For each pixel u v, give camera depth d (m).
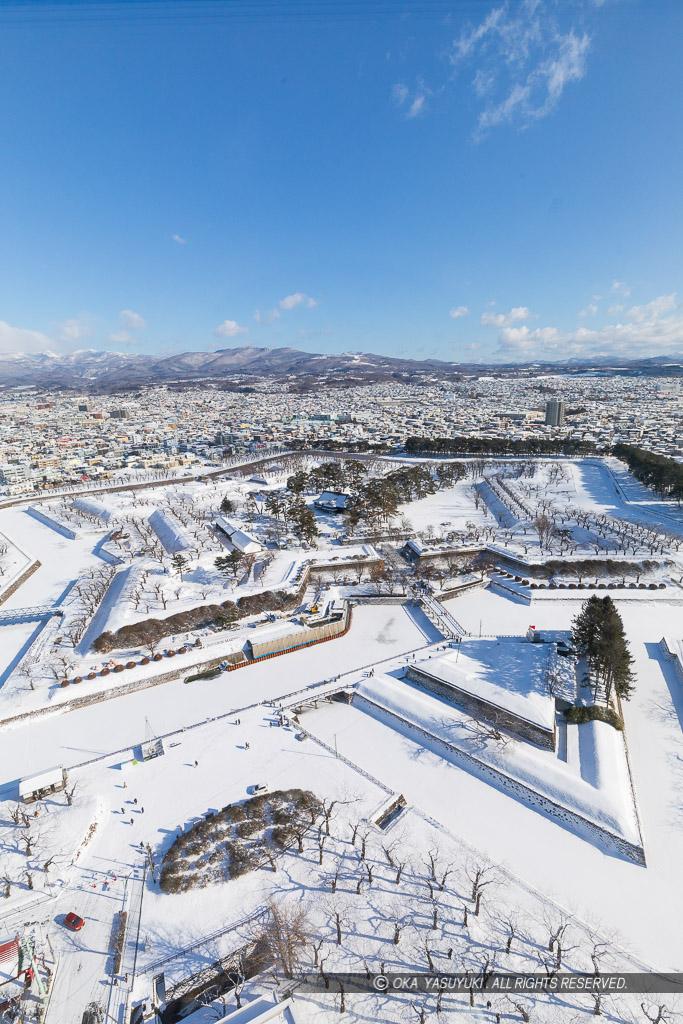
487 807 97.75
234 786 101.25
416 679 134.62
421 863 84.62
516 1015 65.44
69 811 94.94
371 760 110.56
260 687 134.88
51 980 68.75
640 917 76.38
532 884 81.94
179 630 156.38
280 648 150.12
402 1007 66.38
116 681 134.50
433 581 189.50
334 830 91.12
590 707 115.25
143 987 68.06
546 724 109.12
